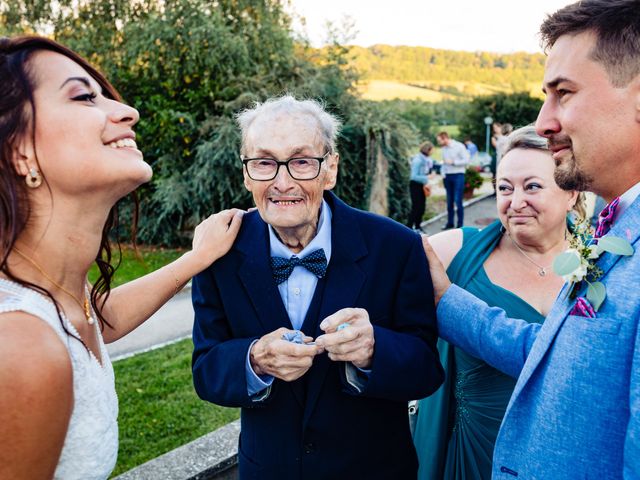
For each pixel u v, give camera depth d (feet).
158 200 31.45
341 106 32.50
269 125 5.06
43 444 3.07
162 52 33.37
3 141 3.40
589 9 3.36
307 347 4.63
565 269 3.54
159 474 8.76
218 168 30.01
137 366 15.02
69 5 37.63
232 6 35.63
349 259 5.40
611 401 3.23
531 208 5.90
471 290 6.21
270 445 5.39
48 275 3.76
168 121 31.37
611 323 3.26
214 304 5.67
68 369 3.22
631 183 3.50
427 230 37.99
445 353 6.47
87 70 3.96
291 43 35.32
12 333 3.10
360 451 5.36
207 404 12.67
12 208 3.42
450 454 6.43
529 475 3.70
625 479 2.97
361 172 32.83
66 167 3.52
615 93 3.31
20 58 3.50
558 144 3.67
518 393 3.98
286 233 5.45
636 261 3.28
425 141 36.29
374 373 4.89
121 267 27.09
